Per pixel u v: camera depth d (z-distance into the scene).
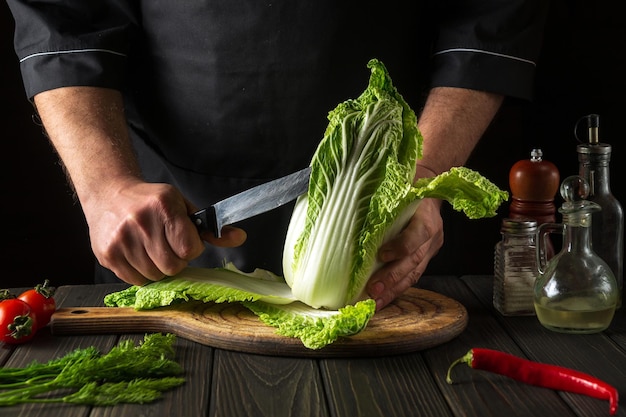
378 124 1.10
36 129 2.19
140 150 1.50
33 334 1.13
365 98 1.12
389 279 1.14
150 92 1.45
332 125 1.11
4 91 2.17
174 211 1.16
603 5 1.96
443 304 1.20
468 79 1.38
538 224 1.27
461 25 1.40
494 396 0.96
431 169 1.28
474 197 1.10
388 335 1.08
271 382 1.00
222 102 1.39
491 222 2.12
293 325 1.09
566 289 1.14
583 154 1.24
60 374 0.98
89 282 2.24
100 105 1.33
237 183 1.44
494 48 1.39
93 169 1.25
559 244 2.02
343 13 1.36
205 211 1.18
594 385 0.95
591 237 1.24
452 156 1.32
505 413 0.93
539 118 2.07
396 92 1.13
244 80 1.38
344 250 1.10
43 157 2.20
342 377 1.01
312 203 1.11
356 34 1.38
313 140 1.40
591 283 1.14
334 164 1.10
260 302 1.16
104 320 1.15
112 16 1.39
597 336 1.14
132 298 1.20
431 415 0.92
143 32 1.42
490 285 1.36
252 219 1.44
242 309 1.18
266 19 1.36
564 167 2.05
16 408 0.94
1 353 1.09
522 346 1.10
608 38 1.97
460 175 1.08
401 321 1.13
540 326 1.18
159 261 1.16
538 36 1.43
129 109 1.49
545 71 2.02
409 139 1.14
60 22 1.36
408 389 0.98
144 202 1.16
